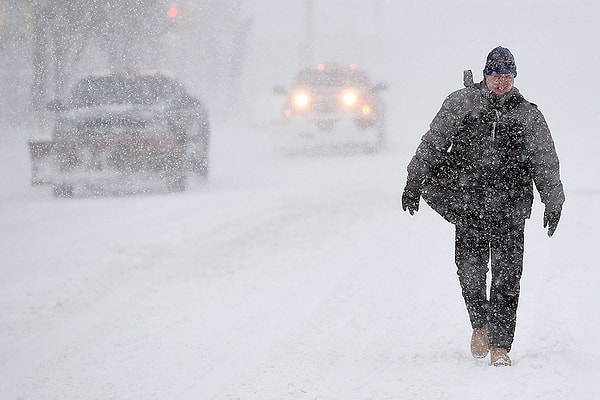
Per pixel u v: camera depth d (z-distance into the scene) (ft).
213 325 64.59
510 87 52.42
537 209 114.01
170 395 50.26
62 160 135.13
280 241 96.17
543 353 54.95
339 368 53.83
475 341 54.49
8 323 66.28
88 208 123.13
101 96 143.64
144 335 62.39
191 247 93.50
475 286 54.70
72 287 76.89
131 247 93.50
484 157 53.21
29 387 52.34
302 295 72.79
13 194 141.49
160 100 141.90
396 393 48.32
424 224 105.60
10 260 88.38
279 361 55.67
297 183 147.95
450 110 53.06
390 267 82.17
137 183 136.36
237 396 49.57
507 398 46.52
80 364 56.39
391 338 60.23
